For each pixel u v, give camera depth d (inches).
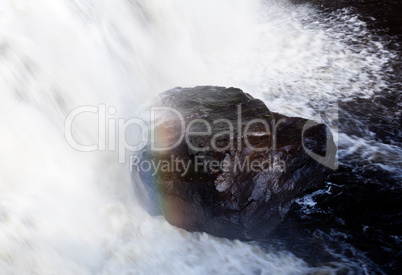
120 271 178.1
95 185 219.3
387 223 201.8
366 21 378.9
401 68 315.6
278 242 195.3
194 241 193.9
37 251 177.2
